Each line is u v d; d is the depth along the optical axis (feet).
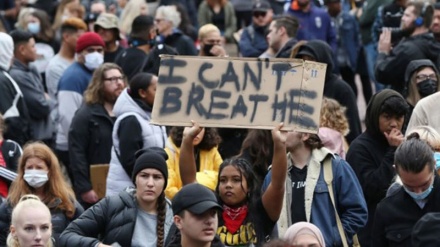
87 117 72.49
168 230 54.70
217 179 56.95
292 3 99.19
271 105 52.34
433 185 52.34
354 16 104.01
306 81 52.37
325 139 63.00
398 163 51.62
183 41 90.48
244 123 52.29
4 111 75.82
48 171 58.70
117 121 68.08
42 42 94.48
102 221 54.60
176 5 97.50
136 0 102.22
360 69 105.81
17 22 103.30
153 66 76.95
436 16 79.30
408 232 52.54
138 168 54.39
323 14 99.35
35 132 81.10
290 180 56.49
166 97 52.70
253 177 53.88
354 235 57.98
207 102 52.65
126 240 54.34
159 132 68.18
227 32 108.37
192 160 53.42
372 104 60.75
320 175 56.44
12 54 76.89
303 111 52.16
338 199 56.44
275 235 54.03
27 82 80.18
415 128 56.70
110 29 88.12
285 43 80.48
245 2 111.55
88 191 72.13
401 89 77.87
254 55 95.40
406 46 77.00
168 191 62.34
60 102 80.74
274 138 52.03
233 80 52.65
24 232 51.78
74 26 86.89
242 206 53.78
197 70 52.85
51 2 110.11
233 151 70.23
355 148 61.26
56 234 57.88
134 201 54.80
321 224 55.98
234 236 53.57
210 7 108.99
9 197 58.59
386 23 90.74
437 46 77.41
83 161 72.49
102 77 72.64
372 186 60.29
